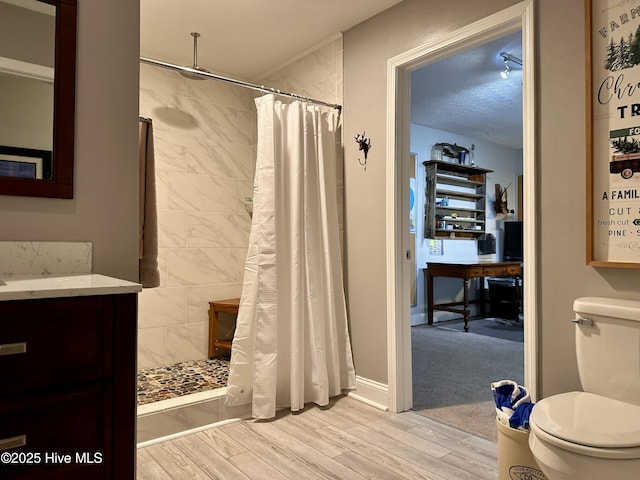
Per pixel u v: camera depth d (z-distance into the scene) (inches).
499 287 231.6
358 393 108.6
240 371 96.7
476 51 132.6
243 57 130.3
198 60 132.3
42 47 57.6
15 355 36.1
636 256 63.3
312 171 106.7
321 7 102.3
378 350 104.4
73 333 38.9
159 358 127.0
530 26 75.7
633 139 63.7
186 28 112.3
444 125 219.3
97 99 60.9
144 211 90.5
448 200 228.2
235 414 96.9
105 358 40.6
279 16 106.3
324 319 106.3
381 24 104.7
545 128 74.2
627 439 48.4
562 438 49.9
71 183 58.4
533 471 64.2
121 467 41.1
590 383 63.8
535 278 74.5
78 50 59.5
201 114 138.0
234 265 143.9
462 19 87.7
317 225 106.9
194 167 135.9
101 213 60.9
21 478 36.2
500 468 68.5
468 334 191.2
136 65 64.2
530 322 75.1
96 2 61.2
